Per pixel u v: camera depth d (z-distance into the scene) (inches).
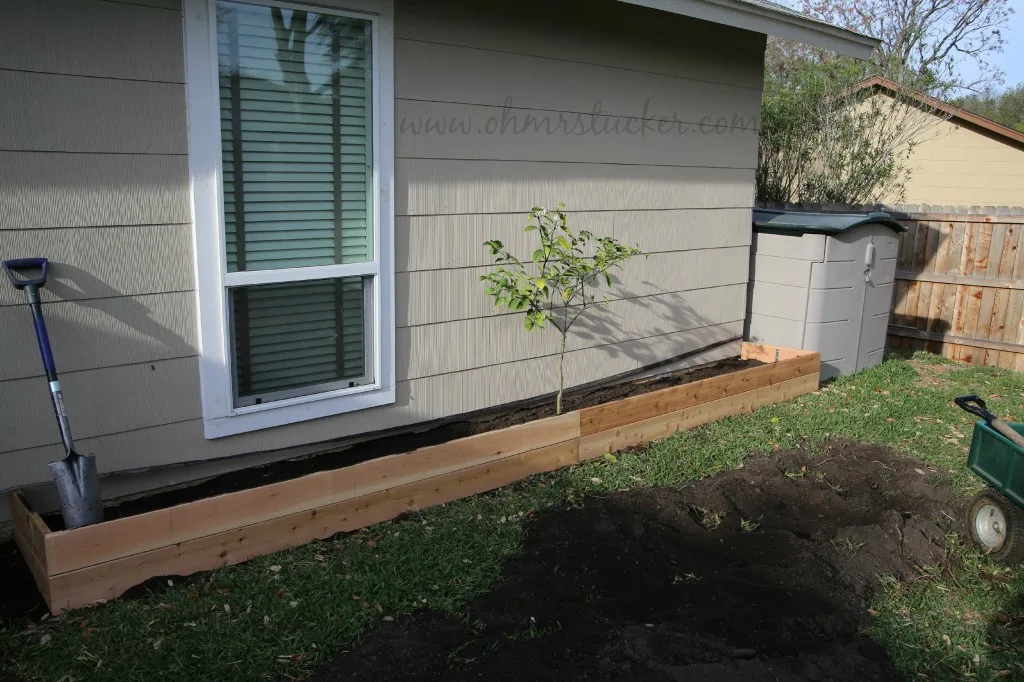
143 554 138.4
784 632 135.0
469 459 181.9
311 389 184.7
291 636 128.0
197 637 127.0
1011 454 162.4
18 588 137.9
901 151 551.5
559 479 195.6
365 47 177.3
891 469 215.9
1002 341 352.5
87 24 141.1
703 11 221.9
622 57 234.1
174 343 161.3
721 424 242.8
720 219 281.6
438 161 195.0
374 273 186.7
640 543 165.0
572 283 233.3
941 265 370.3
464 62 195.3
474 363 215.0
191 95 154.0
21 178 138.9
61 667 119.2
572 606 139.8
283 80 166.4
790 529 179.2
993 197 575.5
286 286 175.9
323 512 159.6
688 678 120.7
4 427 145.3
